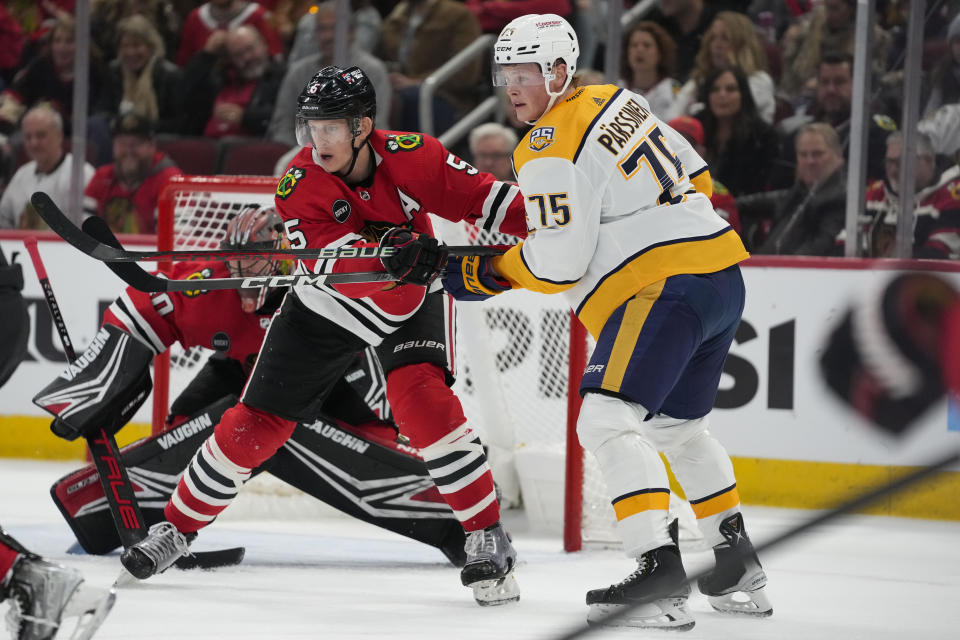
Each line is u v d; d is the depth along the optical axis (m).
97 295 20.11
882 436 16.98
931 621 10.42
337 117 10.02
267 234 12.45
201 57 22.30
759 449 17.58
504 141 19.62
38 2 21.98
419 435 10.74
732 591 10.34
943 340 16.69
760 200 19.25
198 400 13.35
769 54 19.38
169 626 9.40
